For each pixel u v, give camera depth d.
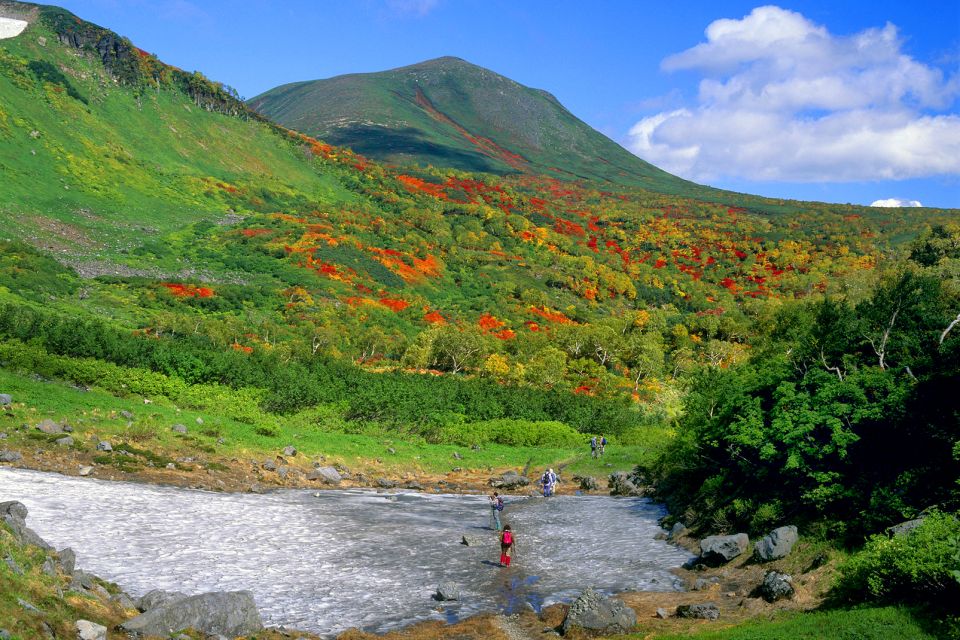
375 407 55.25
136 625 13.45
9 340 47.16
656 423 74.25
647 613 18.06
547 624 17.30
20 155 145.50
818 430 23.98
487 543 26.05
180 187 174.75
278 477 35.59
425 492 38.19
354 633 15.96
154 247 128.75
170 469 32.22
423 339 103.38
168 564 19.31
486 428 59.47
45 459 29.41
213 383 52.56
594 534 28.47
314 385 55.88
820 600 17.39
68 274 99.69
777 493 24.94
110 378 45.25
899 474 20.88
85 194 145.50
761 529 23.64
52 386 39.75
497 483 42.25
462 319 128.50
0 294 75.38
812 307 41.81
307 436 45.41
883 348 27.61
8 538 14.66
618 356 121.69
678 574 22.25
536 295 154.88
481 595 19.61
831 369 28.16
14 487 24.92
